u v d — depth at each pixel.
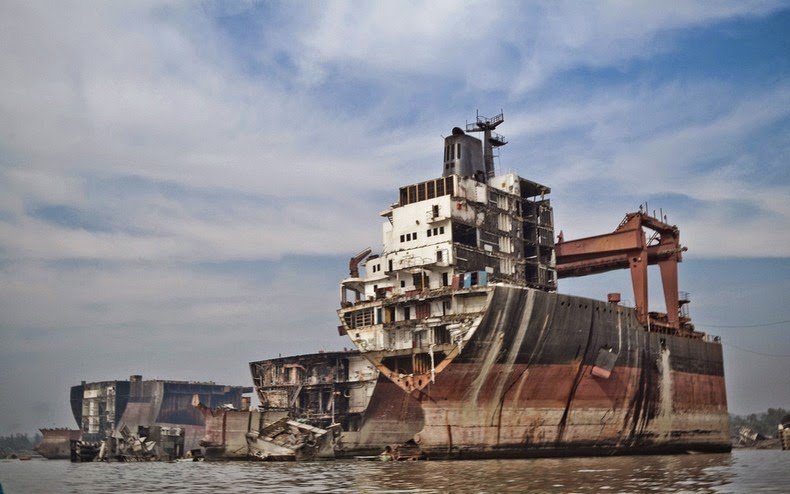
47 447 151.00
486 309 61.91
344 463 67.56
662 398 83.31
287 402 97.81
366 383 92.31
